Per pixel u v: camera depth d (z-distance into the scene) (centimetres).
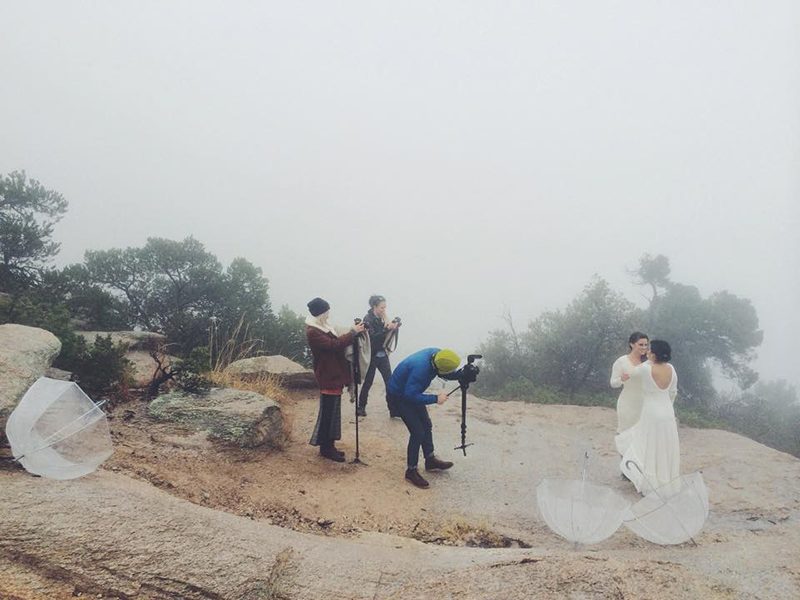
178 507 358
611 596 272
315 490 532
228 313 1414
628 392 620
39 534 290
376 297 825
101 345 671
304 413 841
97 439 373
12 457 388
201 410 609
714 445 778
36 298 1064
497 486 597
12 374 458
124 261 1497
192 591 284
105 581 279
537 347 1717
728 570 324
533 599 270
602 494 392
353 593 301
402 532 468
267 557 316
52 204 1261
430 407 959
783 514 504
